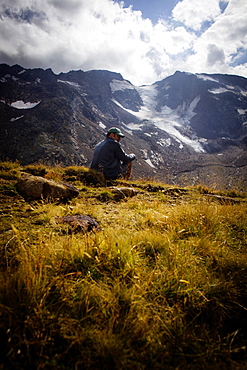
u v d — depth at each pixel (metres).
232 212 3.96
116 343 1.33
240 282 2.05
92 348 1.34
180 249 2.41
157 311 1.65
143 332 1.45
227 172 175.75
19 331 1.31
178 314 1.63
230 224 3.54
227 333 1.67
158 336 1.46
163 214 3.55
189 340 1.50
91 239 2.31
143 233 2.75
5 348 1.24
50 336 1.38
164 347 1.41
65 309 1.56
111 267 1.99
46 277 1.68
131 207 4.67
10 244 2.29
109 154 7.69
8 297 1.46
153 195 6.23
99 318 1.53
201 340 1.52
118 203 5.08
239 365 1.36
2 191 4.44
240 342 1.60
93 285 1.71
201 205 4.01
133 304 1.62
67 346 1.35
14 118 192.75
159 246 2.50
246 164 189.25
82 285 1.70
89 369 1.24
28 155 143.38
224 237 2.93
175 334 1.52
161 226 3.15
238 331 1.70
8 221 3.07
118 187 6.35
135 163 183.62
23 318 1.40
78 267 1.96
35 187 4.43
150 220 3.41
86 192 5.58
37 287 1.56
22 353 1.26
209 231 3.01
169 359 1.36
